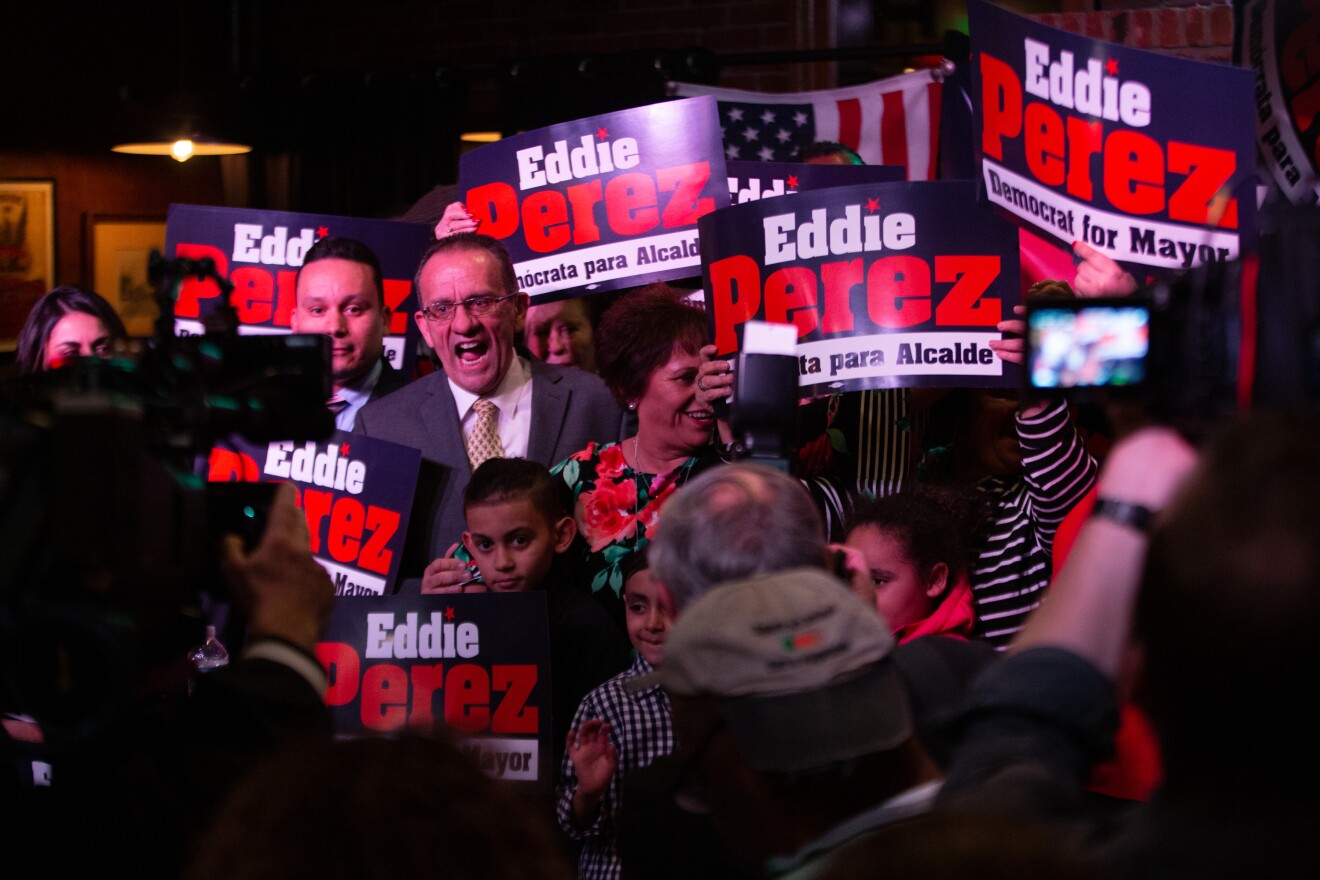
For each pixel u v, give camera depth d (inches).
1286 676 29.4
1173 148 84.5
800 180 118.0
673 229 111.0
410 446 107.5
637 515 100.1
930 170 179.5
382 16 250.4
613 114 112.0
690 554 50.3
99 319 112.9
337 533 101.9
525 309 113.8
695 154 110.3
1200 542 30.6
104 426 44.4
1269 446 30.8
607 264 112.8
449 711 90.0
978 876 23.3
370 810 30.6
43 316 112.4
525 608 89.8
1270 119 135.5
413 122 237.8
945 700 61.1
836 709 43.3
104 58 261.1
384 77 237.5
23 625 43.8
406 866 29.9
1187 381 39.4
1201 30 167.3
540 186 114.7
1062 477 87.7
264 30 258.2
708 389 95.2
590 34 236.1
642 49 223.6
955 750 38.6
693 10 228.5
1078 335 43.1
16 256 248.4
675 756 62.2
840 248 93.7
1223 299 38.2
